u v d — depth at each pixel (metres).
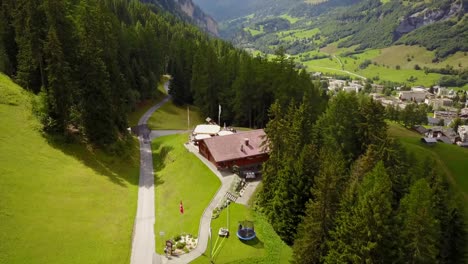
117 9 176.25
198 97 114.69
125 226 54.75
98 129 76.31
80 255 46.19
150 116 109.19
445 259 51.31
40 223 49.47
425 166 69.88
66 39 79.19
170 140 89.12
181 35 187.25
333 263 40.94
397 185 58.25
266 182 57.34
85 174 66.25
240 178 65.56
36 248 45.22
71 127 78.06
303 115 68.00
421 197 46.44
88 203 57.91
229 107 108.81
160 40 164.12
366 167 58.06
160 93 136.00
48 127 72.00
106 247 48.75
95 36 84.69
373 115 71.50
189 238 49.72
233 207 56.72
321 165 51.94
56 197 56.34
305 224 45.84
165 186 68.81
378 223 37.47
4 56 84.69
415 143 118.25
